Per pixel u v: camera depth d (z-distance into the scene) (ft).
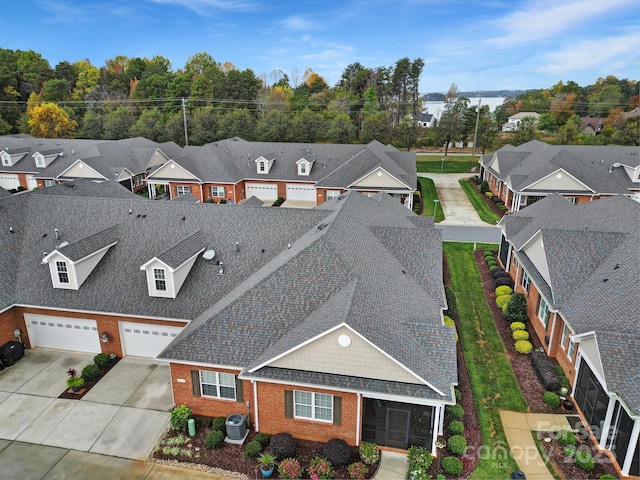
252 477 46.09
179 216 75.31
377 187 142.10
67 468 47.14
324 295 54.75
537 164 148.25
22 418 54.29
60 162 172.76
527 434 51.52
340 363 46.88
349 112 294.46
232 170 160.86
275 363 48.39
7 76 284.41
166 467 47.34
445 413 54.29
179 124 239.50
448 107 314.55
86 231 74.49
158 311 61.87
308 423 49.88
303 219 73.10
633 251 65.31
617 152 157.89
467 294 88.12
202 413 54.03
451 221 137.59
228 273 65.51
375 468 46.88
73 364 65.16
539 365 62.80
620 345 48.34
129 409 55.98
